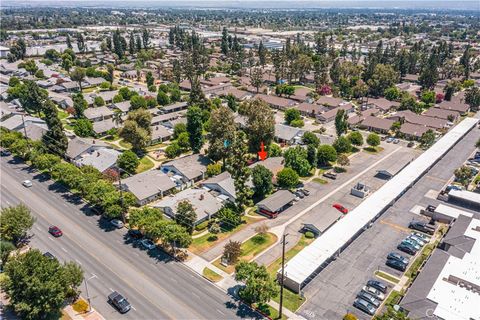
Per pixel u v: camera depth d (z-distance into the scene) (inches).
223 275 2893.7
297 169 4397.1
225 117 4507.9
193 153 5088.6
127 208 3523.6
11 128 5319.9
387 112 7135.8
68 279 2416.3
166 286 2768.2
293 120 6318.9
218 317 2507.4
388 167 4813.0
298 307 2593.5
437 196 4067.4
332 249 3065.9
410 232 3447.3
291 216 3703.3
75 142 4913.9
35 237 3267.7
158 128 5649.6
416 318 2411.4
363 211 3624.5
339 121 5433.1
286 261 3019.2
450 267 2822.3
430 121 6240.2
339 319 2495.1
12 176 4370.1
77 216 3622.0
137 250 3157.0
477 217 3565.5
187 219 3331.7
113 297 2568.9
